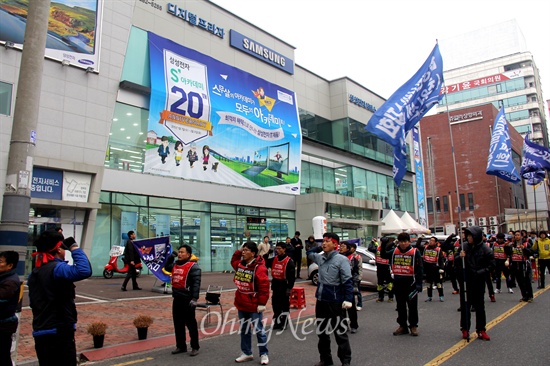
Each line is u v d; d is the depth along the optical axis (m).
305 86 33.78
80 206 17.55
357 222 31.95
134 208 20.05
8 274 4.58
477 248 8.00
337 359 6.84
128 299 12.66
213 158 23.58
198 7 25.45
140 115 21.05
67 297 4.50
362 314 11.17
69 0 18.92
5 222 5.77
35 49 6.34
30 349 7.29
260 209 26.77
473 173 66.44
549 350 7.04
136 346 7.70
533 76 92.31
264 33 30.06
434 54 13.58
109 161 19.52
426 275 14.03
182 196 21.92
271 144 27.45
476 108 67.62
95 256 18.42
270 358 7.00
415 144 45.69
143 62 21.52
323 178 32.69
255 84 27.23
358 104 37.16
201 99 23.34
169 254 14.16
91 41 19.38
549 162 27.12
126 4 21.03
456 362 6.45
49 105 17.80
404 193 42.81
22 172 5.97
